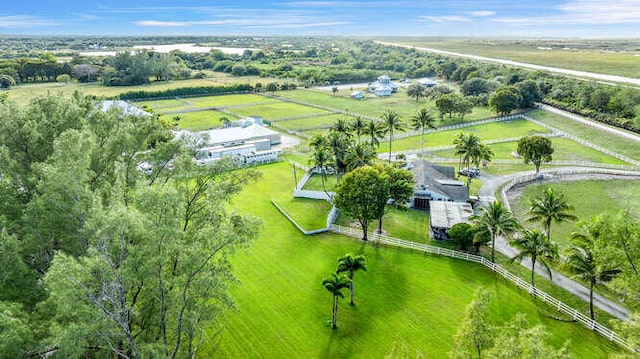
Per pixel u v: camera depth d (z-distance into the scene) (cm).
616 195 7812
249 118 13512
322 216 6906
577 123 13075
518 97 14712
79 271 2498
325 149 7988
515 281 4991
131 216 2594
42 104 4394
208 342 4062
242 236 3462
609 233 3812
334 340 4100
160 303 2842
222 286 3084
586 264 4125
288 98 18775
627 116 12875
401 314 4450
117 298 2694
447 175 8294
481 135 12200
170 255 2814
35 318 2822
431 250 5762
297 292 4866
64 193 3159
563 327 4219
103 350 2827
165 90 19088
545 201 5456
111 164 4069
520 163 9644
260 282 5062
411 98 18625
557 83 17138
